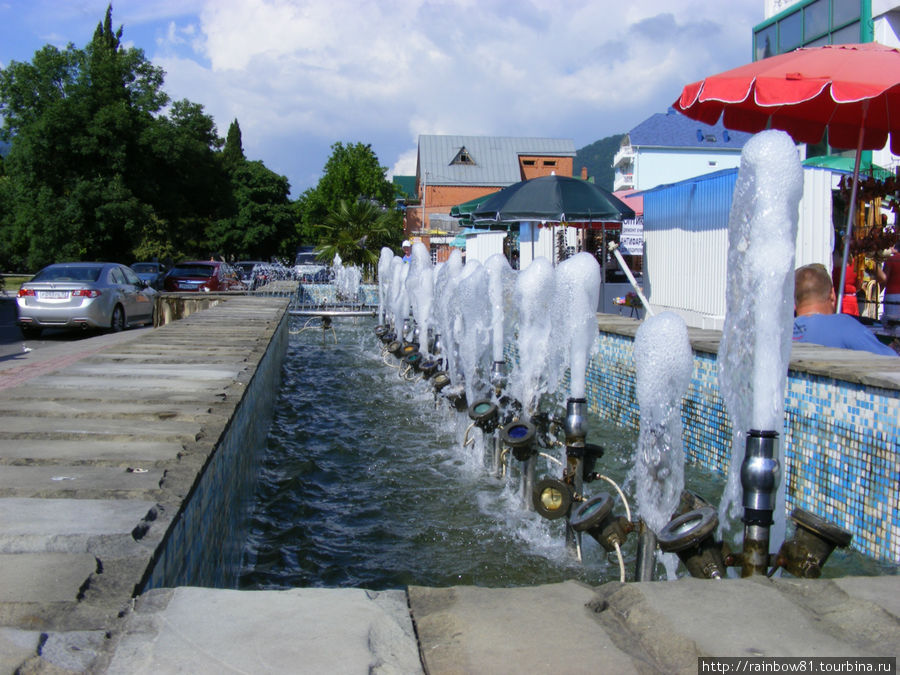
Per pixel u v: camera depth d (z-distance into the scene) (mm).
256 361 6328
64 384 5102
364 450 6699
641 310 12164
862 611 1947
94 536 2326
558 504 3814
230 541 3902
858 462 4113
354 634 1827
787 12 14352
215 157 36812
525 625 1910
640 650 1802
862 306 8625
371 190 53844
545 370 4789
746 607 1986
